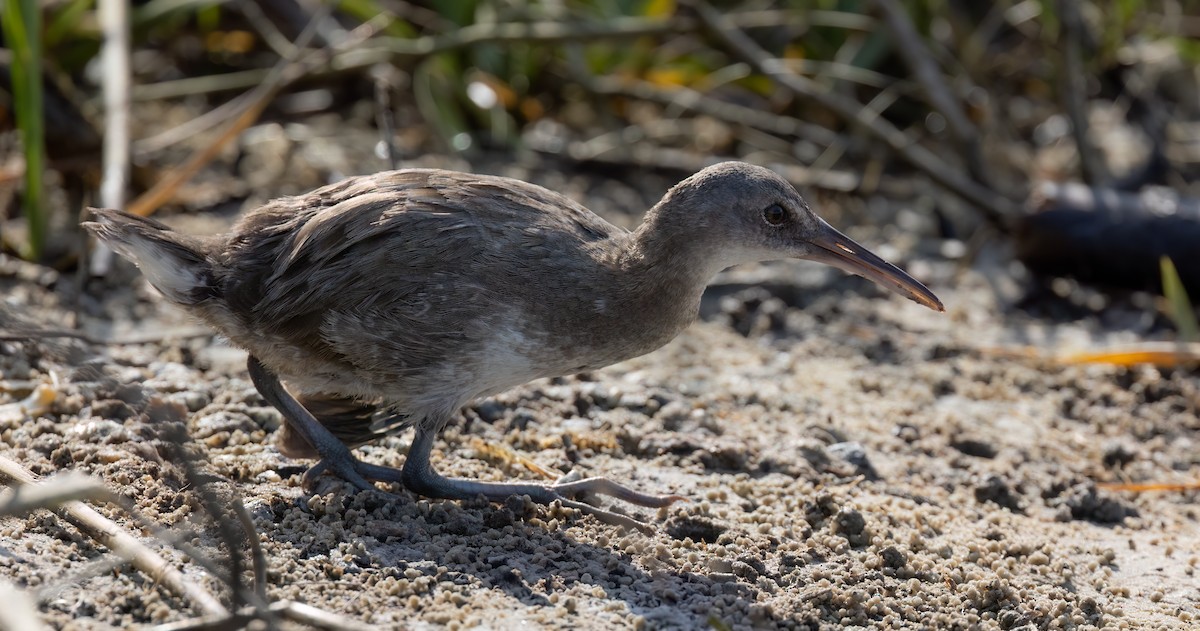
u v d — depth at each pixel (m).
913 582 8.39
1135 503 10.41
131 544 7.51
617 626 7.49
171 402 9.66
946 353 12.83
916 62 15.66
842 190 15.89
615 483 9.05
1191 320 12.73
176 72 16.41
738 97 17.20
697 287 9.30
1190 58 17.20
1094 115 17.83
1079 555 9.34
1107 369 12.69
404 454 9.72
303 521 8.24
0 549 7.57
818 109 17.14
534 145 16.02
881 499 9.73
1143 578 9.10
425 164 15.27
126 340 11.10
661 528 8.82
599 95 16.30
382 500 8.71
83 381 9.87
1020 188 16.28
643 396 10.82
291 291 8.64
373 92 16.42
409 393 8.78
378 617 7.35
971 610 8.21
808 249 9.54
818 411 11.30
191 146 15.22
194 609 7.19
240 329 8.88
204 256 8.89
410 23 16.52
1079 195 14.27
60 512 7.91
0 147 14.04
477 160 15.74
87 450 8.83
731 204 9.17
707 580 8.12
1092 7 17.86
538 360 8.84
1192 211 14.00
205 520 8.11
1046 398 12.19
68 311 11.63
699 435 10.37
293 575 7.67
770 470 9.94
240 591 6.91
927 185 16.12
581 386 10.90
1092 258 14.05
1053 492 10.40
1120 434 11.62
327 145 15.48
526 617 7.48
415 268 8.57
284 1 16.48
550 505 8.81
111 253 12.35
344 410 9.38
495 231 8.72
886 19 15.62
